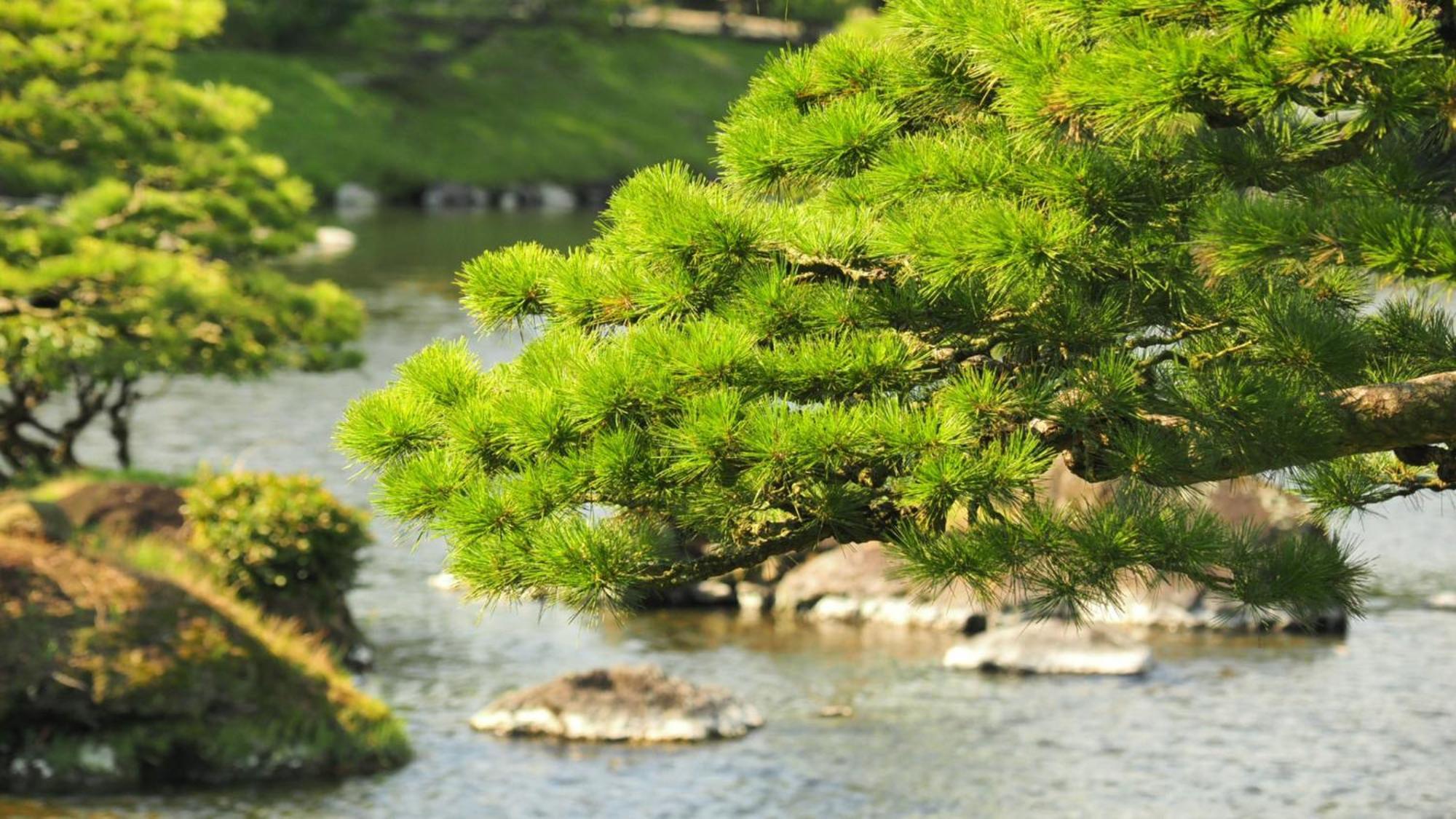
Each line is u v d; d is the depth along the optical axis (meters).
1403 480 22.20
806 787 40.00
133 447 81.00
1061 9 16.98
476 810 38.25
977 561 18.59
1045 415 18.39
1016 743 43.44
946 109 20.59
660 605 59.03
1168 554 18.75
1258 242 16.39
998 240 17.64
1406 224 15.98
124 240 62.69
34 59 60.69
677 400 18.95
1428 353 20.14
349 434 20.86
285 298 64.12
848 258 19.28
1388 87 15.78
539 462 19.41
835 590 57.88
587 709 44.19
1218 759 42.16
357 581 59.75
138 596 40.94
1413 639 53.22
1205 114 16.95
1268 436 18.67
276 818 37.34
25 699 38.75
